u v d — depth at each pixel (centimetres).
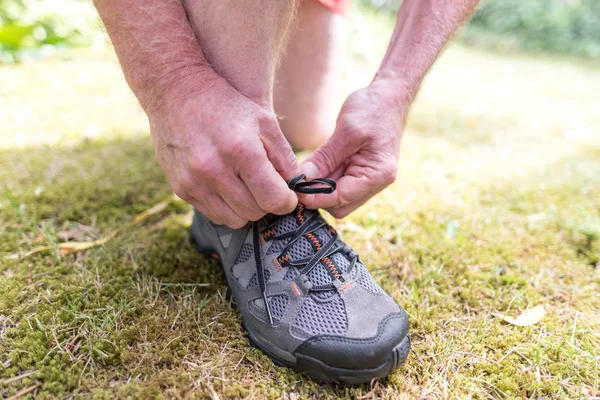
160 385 70
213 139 67
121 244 108
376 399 71
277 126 74
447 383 75
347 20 128
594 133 208
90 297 88
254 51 73
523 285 100
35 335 77
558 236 120
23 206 119
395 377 75
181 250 107
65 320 82
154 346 78
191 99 68
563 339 84
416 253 110
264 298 79
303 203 83
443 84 301
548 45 521
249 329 82
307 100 124
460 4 92
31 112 186
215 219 80
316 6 110
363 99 85
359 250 110
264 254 83
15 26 256
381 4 489
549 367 78
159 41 69
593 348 82
